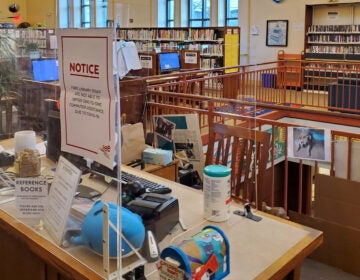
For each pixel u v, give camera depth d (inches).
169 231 60.7
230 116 117.1
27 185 60.6
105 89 47.1
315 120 239.5
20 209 61.4
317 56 408.2
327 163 138.0
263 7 438.6
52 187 59.0
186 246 47.6
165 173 114.8
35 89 72.9
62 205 55.6
